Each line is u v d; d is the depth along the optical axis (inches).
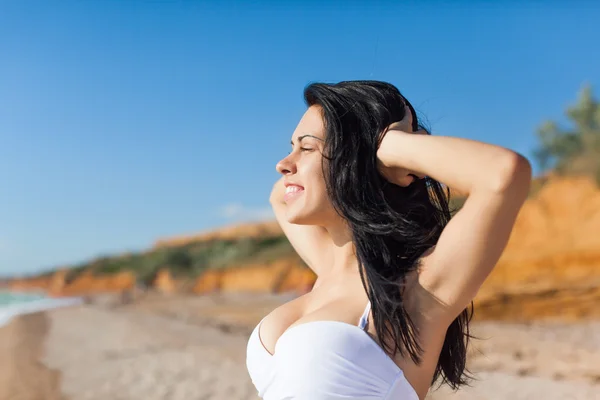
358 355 63.7
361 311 68.6
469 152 64.0
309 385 63.0
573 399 281.9
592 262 896.9
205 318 1243.2
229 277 2822.3
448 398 293.7
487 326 679.7
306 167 75.7
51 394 474.9
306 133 76.5
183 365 546.6
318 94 74.7
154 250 4158.5
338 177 72.0
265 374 71.2
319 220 76.6
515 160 62.0
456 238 65.9
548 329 636.7
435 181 77.0
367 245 70.5
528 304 735.1
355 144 71.8
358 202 71.4
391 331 66.3
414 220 74.4
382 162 71.0
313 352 63.8
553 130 1195.3
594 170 1107.9
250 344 74.9
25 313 2039.9
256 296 2256.4
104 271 4520.2
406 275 68.8
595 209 1042.7
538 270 921.5
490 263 65.2
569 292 738.8
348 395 62.7
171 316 1414.9
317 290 77.2
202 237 4416.8
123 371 551.5
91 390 470.0
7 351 868.0
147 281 3494.1
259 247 3006.9
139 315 1542.8
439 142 66.1
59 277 4690.0
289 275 2379.4
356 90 74.0
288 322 73.7
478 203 63.6
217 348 674.8
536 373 357.7
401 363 66.0
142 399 407.5
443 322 67.3
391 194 73.5
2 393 499.2
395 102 74.6
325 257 84.3
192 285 2989.7
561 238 1044.5
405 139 68.8
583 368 367.6
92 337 997.8
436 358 68.8
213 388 417.1
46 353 802.2
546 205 1130.0
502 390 308.3
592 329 619.2
